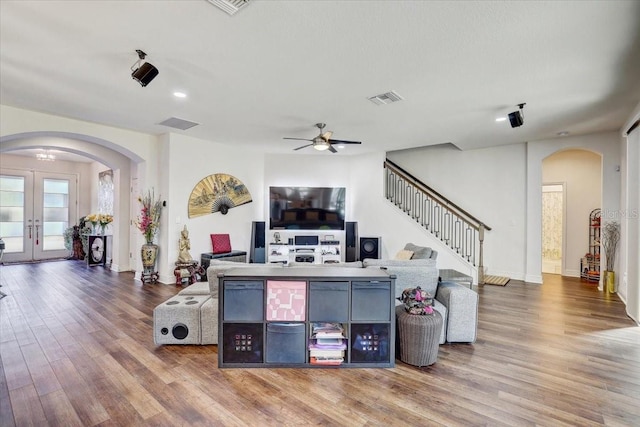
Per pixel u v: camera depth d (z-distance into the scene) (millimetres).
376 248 6426
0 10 2072
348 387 2320
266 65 2834
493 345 3061
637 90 3336
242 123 4707
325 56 2664
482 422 1938
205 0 1966
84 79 3180
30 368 2561
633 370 2572
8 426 1884
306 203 6926
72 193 8617
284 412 2031
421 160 7242
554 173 6652
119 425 1899
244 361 2592
